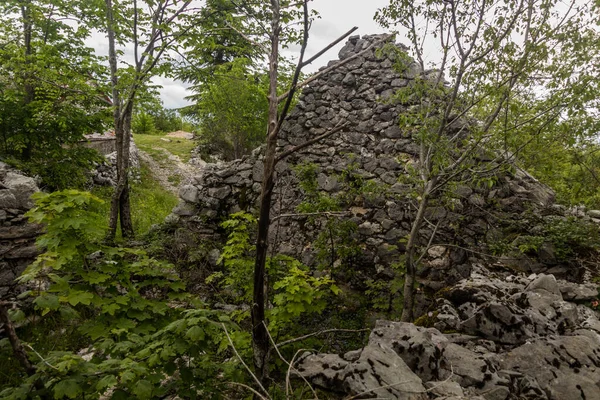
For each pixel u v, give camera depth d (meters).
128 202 8.63
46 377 2.15
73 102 10.02
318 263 7.13
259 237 2.60
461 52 4.41
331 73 7.76
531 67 3.99
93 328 2.81
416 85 4.97
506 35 4.18
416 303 6.06
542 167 4.57
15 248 5.50
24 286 5.46
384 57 7.36
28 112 9.75
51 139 10.09
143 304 3.06
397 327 3.48
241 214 4.99
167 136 23.02
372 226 7.00
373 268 6.87
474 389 2.96
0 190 5.48
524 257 5.65
